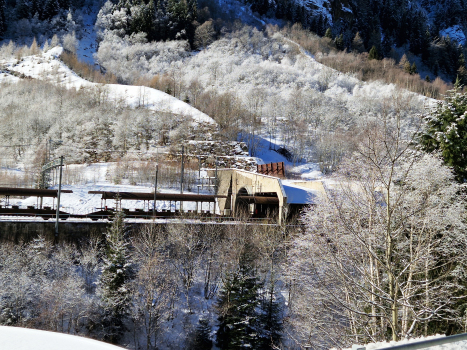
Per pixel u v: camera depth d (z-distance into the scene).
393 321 16.97
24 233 44.28
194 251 44.44
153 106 137.62
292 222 47.72
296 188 53.25
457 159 34.88
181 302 40.31
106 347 6.51
